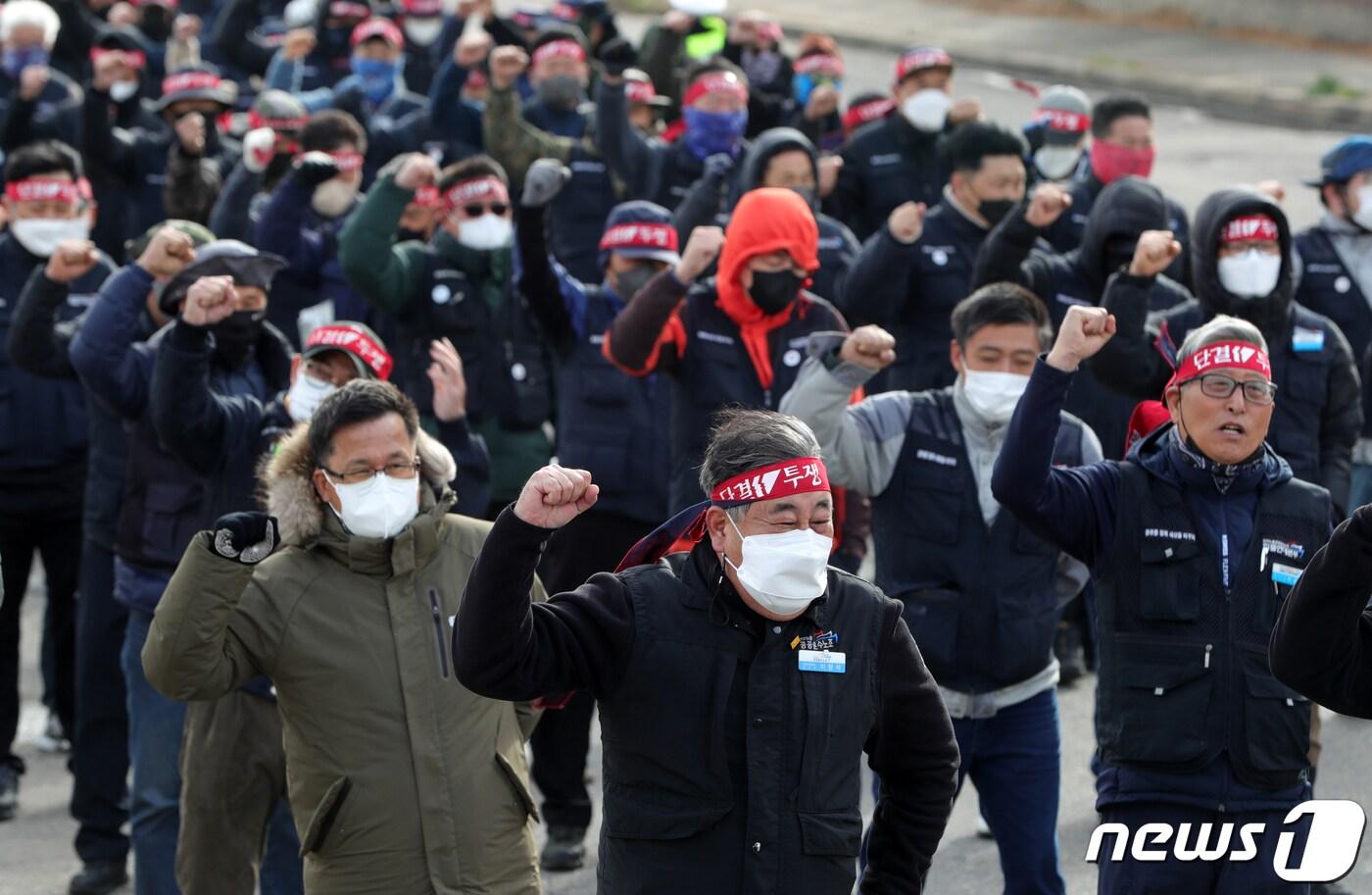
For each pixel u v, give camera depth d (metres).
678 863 5.77
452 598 7.31
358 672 7.13
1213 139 33.31
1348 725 12.56
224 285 8.76
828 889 5.80
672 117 21.52
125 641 9.66
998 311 8.56
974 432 8.66
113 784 10.75
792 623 5.87
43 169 11.99
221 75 26.55
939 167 17.06
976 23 45.69
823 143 21.95
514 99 16.88
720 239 9.62
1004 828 8.65
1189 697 7.34
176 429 8.88
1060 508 7.50
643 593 5.89
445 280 11.77
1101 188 15.34
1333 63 39.75
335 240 13.31
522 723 7.55
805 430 5.87
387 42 21.23
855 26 45.53
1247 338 7.40
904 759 6.10
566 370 11.44
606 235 11.50
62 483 12.20
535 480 5.61
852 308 12.48
